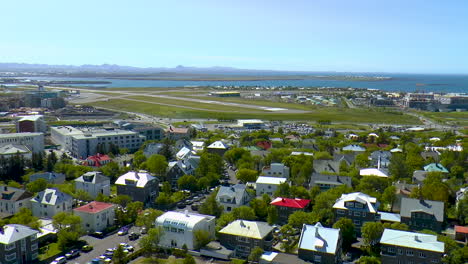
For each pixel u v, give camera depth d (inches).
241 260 5393.7
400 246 5187.0
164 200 7347.4
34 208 6934.1
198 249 5679.1
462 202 6879.9
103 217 6422.2
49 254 5502.0
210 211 6761.8
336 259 5132.9
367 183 7815.0
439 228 6186.0
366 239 5767.7
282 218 6766.7
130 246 5728.3
